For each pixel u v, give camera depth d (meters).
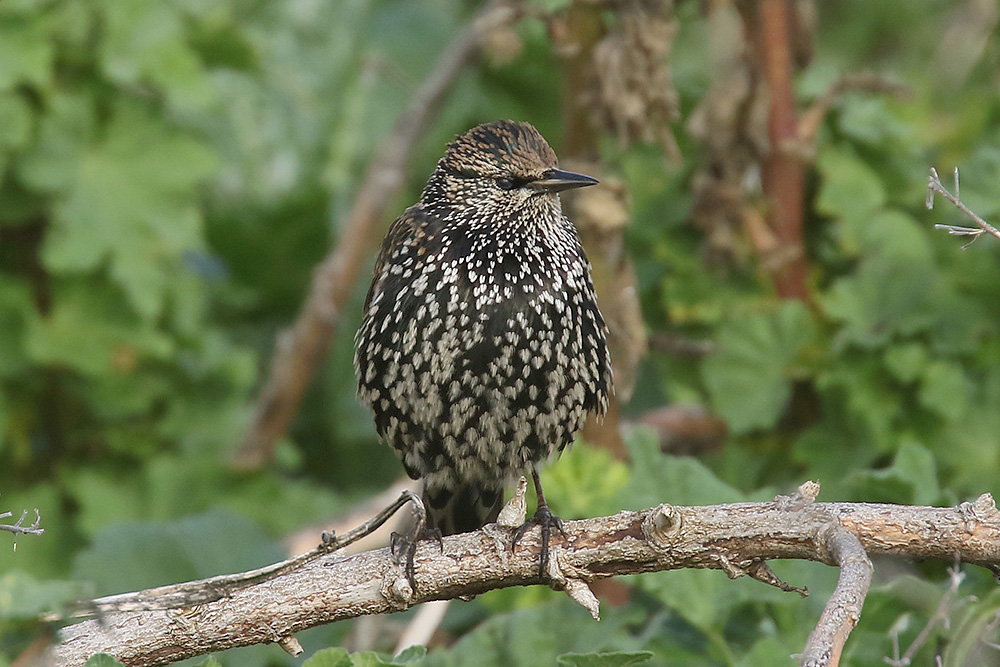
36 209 11.71
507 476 8.97
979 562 6.41
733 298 11.16
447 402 8.59
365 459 14.13
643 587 8.24
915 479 8.27
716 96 10.73
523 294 8.52
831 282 11.43
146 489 12.16
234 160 14.59
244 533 10.04
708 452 11.83
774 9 10.60
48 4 11.47
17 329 11.66
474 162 8.76
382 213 13.12
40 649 6.79
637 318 9.88
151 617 6.74
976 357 10.45
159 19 11.80
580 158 9.80
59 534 11.76
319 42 15.01
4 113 11.17
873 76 10.70
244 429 12.78
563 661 6.86
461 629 10.29
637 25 9.33
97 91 11.82
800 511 6.44
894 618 8.08
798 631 8.30
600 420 9.05
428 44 15.17
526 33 13.66
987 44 13.45
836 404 10.57
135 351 12.03
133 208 11.78
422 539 7.13
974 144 12.23
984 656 7.39
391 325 8.62
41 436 12.23
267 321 15.23
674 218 11.45
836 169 10.87
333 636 9.91
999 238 6.49
